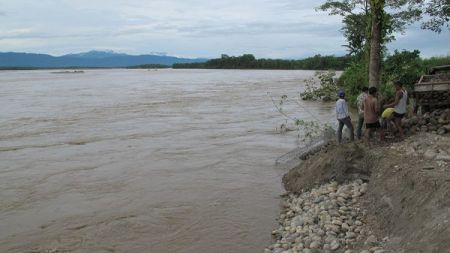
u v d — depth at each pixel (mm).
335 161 12195
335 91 35812
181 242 10023
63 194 13461
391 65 23391
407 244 7316
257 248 9586
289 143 19922
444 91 14266
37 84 67938
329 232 9180
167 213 11773
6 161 17406
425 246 6793
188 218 11398
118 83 69562
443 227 6773
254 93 46062
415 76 22781
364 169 11500
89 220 11406
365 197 10352
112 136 22266
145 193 13438
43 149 19469
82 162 17172
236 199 12711
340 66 107750
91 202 12727
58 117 28875
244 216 11422
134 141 21000
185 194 13258
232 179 14672
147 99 40469
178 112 31078
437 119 13438
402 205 8586
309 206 11055
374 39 14273
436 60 31000
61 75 118250
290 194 12758
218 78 82875
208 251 9523
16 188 14055
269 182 14234
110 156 18094
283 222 10805
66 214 11836
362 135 14820
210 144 20109
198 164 16656
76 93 48375
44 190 13844
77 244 10023
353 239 8797
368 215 9562
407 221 8039
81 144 20453
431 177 8430
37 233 10648
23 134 22938
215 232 10492
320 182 12242
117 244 9992
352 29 33156
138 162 17078
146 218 11461
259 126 24656
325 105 33531
